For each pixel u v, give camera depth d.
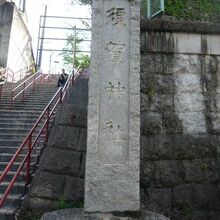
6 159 7.31
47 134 7.02
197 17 7.71
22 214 5.44
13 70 19.55
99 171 4.26
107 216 4.11
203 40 6.78
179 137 6.29
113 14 4.65
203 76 6.62
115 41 4.60
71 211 4.24
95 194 4.20
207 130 6.39
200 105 6.49
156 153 6.14
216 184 6.11
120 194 4.22
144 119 6.31
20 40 20.88
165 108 6.42
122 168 4.29
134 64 4.54
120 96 4.49
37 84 16.09
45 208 5.61
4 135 8.65
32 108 11.34
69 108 6.45
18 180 6.33
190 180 6.06
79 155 6.06
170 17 7.51
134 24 4.63
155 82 6.53
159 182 5.98
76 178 5.89
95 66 4.51
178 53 6.68
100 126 4.41
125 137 4.41
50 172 5.90
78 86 8.22
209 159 6.24
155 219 4.11
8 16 19.11
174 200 5.90
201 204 5.93
